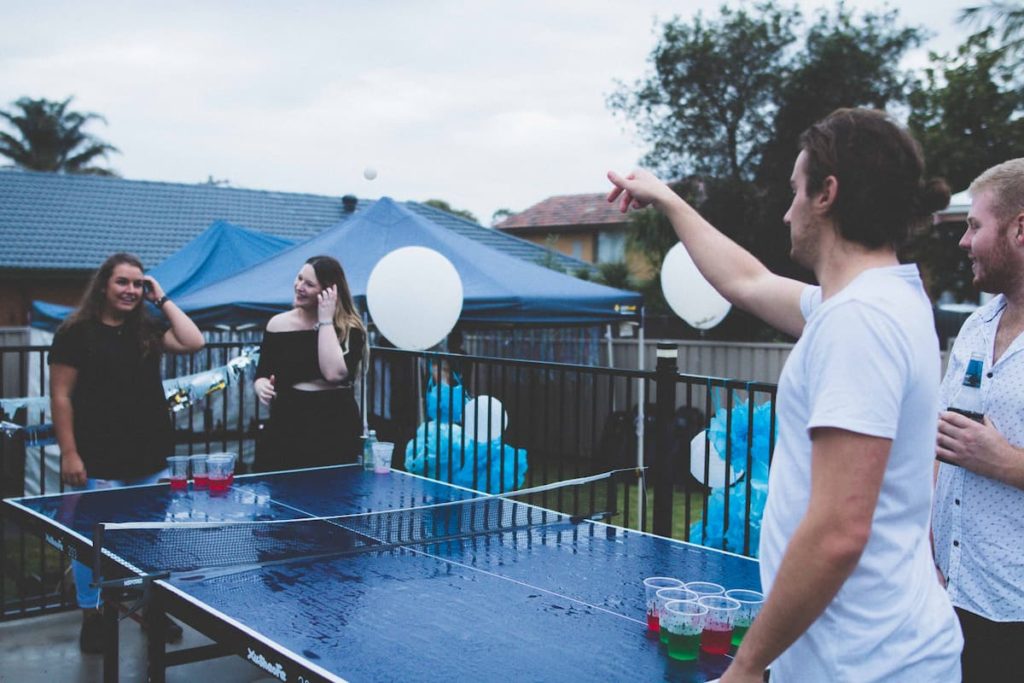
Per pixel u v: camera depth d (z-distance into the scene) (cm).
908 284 144
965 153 1428
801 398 143
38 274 1817
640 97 1708
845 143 142
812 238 150
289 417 473
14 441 551
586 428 1155
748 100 1634
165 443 444
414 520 319
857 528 129
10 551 694
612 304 864
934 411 143
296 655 189
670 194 217
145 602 239
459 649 193
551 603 225
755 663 137
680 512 806
